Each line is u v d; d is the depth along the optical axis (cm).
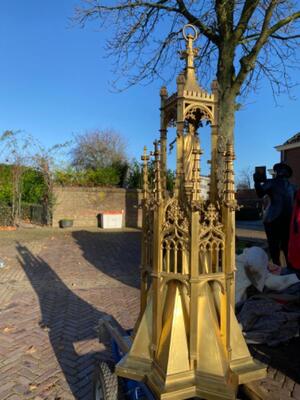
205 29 745
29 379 315
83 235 1395
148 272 215
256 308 409
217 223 197
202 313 194
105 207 1753
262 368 200
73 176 1809
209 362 187
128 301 555
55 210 1669
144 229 224
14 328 435
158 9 787
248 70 660
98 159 3006
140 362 202
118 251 1056
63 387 302
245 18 677
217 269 198
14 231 1462
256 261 440
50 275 732
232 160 195
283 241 500
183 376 183
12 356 360
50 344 388
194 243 185
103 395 220
